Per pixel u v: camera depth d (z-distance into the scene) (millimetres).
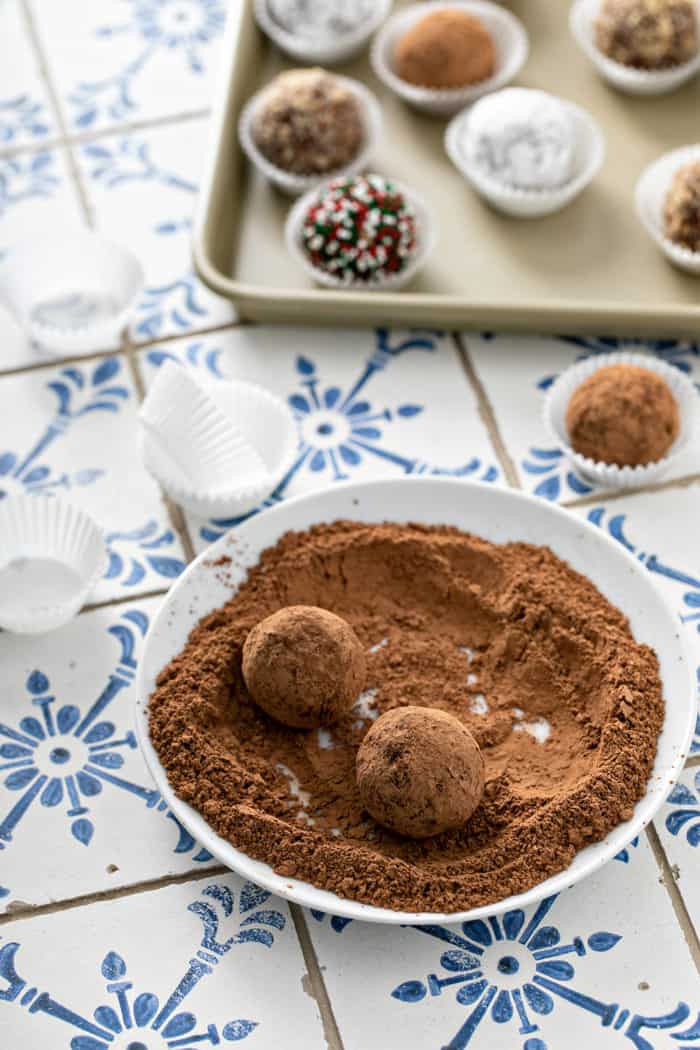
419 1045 667
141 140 860
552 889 666
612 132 835
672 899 685
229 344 801
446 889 668
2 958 685
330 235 789
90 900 692
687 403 762
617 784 680
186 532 759
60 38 894
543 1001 672
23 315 807
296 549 733
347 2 844
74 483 772
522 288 798
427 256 795
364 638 725
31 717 725
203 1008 675
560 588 721
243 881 692
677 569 741
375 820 683
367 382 790
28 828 705
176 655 714
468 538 735
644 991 672
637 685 699
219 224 809
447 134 824
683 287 793
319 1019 672
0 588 742
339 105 816
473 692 714
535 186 804
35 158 858
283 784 696
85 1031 673
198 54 886
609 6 833
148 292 816
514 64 842
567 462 767
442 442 773
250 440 766
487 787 689
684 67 833
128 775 712
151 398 731
